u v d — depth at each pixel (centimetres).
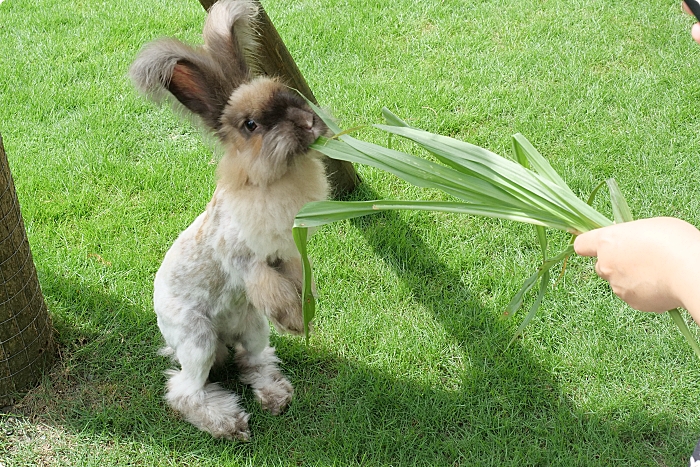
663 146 219
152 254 203
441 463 172
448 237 204
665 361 182
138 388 184
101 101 245
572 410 177
